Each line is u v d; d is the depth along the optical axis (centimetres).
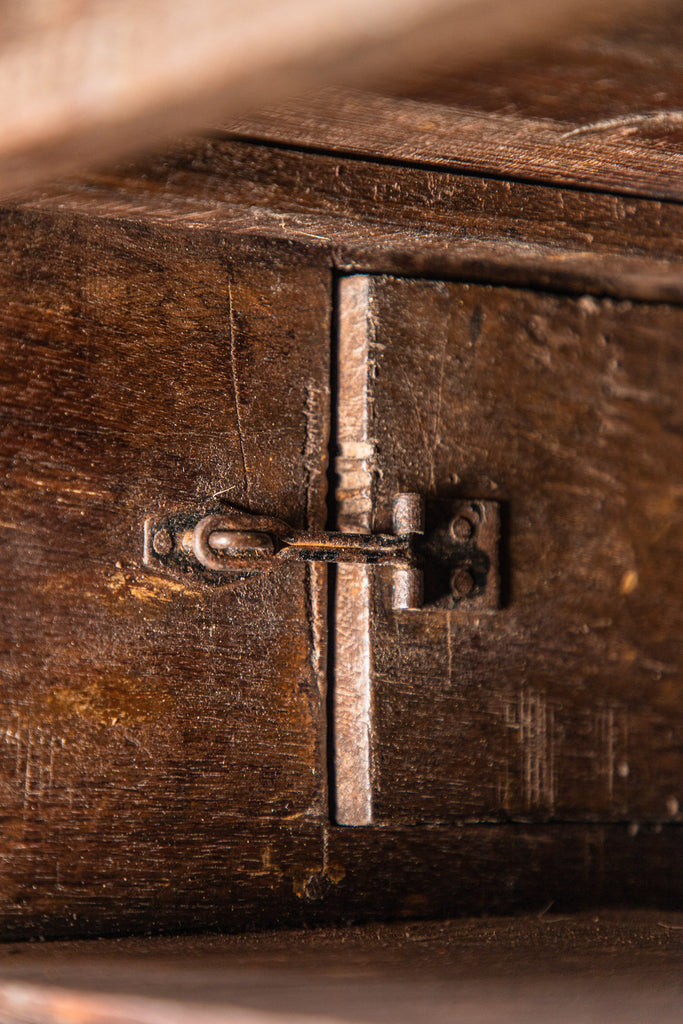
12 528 60
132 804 61
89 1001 55
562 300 66
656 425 67
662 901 65
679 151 61
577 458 66
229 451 62
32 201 60
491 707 64
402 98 59
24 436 61
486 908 64
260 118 60
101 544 61
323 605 63
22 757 60
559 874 64
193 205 61
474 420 65
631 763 66
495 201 63
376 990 56
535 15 53
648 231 64
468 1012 54
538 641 65
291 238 63
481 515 64
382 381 64
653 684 66
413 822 63
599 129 60
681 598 67
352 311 64
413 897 63
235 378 63
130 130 55
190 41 54
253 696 62
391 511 63
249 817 62
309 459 63
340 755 63
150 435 62
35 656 60
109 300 62
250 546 61
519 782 64
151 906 61
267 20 53
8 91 55
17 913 60
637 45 56
